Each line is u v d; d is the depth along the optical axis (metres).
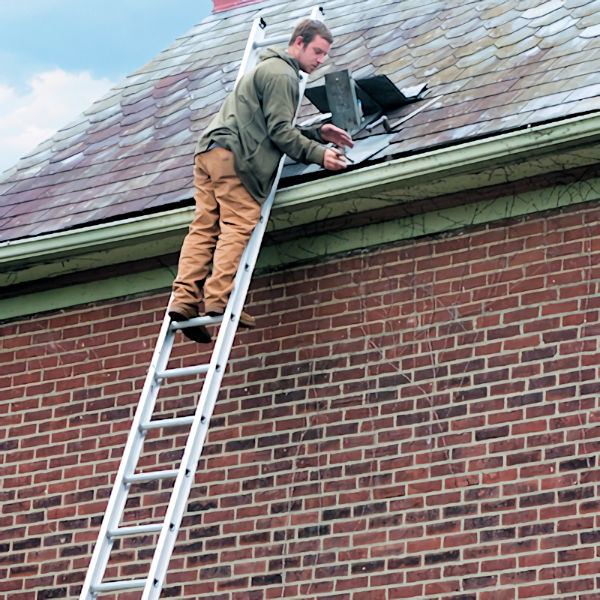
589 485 13.00
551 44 15.36
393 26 17.53
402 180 14.02
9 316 16.33
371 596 13.55
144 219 15.03
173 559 14.47
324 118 15.58
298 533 14.05
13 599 15.19
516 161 13.70
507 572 13.08
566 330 13.55
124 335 15.69
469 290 14.09
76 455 15.48
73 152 17.78
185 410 15.05
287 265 15.00
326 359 14.51
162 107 17.95
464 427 13.67
